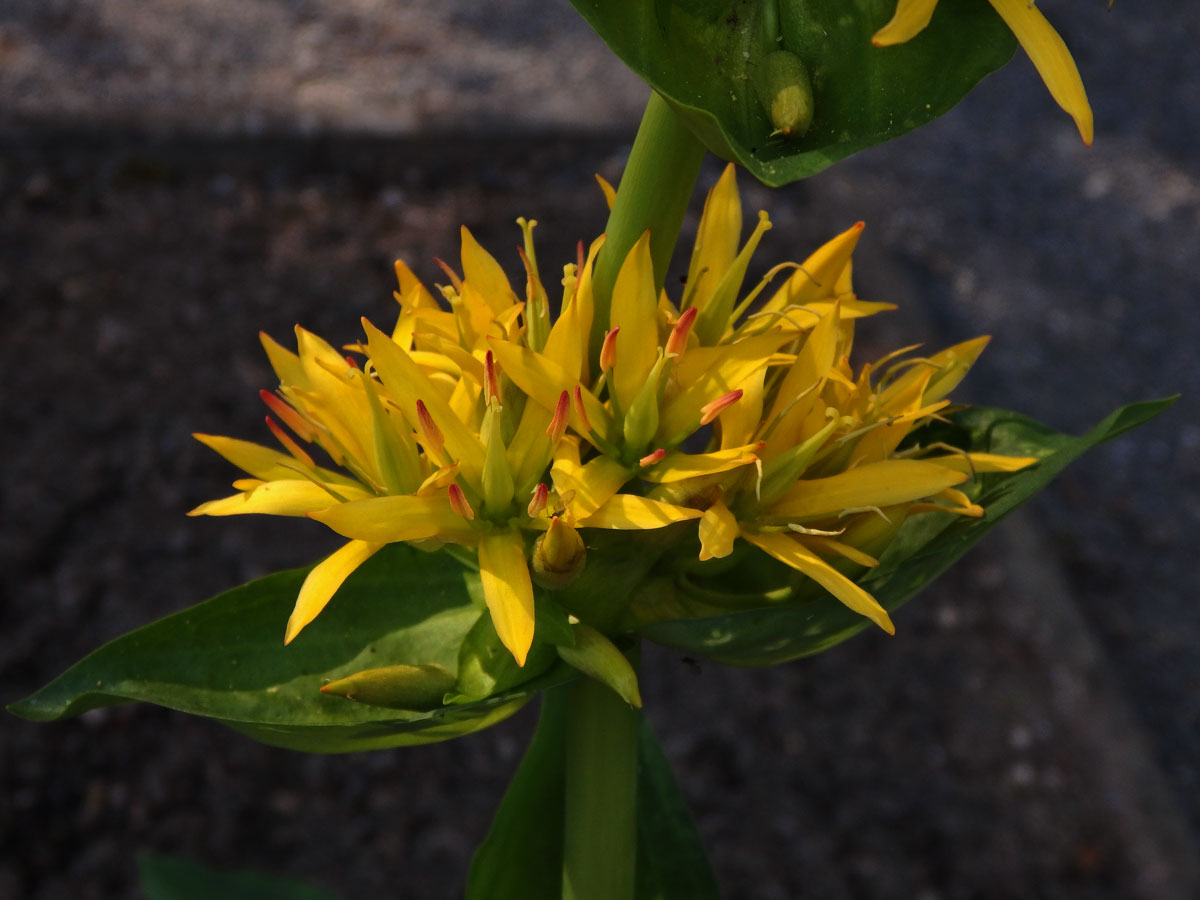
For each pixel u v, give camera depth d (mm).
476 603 411
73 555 940
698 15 347
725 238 393
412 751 870
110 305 1133
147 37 1438
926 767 875
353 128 1298
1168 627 992
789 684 929
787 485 377
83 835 798
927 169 1462
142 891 767
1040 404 1160
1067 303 1281
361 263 1188
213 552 949
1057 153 1518
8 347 1089
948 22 347
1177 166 1507
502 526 372
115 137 1271
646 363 370
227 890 537
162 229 1211
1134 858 830
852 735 895
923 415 388
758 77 348
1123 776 877
